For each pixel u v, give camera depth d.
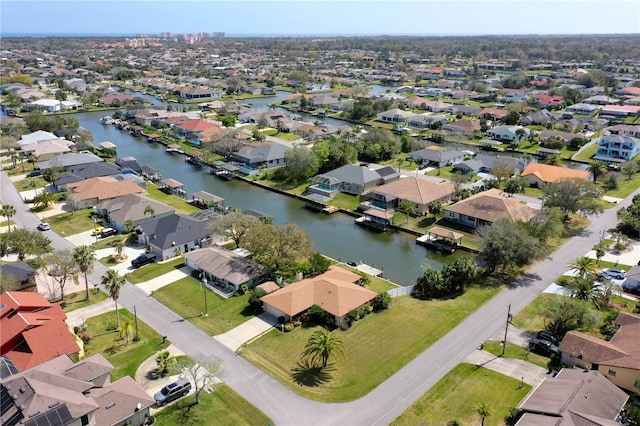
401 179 126.75
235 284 78.81
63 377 51.19
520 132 186.00
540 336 66.06
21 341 60.69
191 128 189.62
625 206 119.00
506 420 51.19
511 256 81.94
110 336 67.44
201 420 52.03
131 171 144.25
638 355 57.34
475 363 61.34
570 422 45.72
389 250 101.56
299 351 64.12
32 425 44.41
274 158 155.50
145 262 90.31
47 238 92.81
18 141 169.62
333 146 152.88
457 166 148.75
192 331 69.06
